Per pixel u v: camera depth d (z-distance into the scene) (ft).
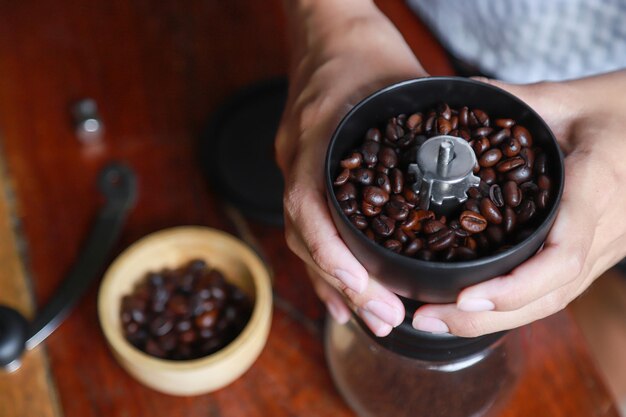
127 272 1.63
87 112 1.88
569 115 1.26
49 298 1.69
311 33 1.48
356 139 1.16
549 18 1.73
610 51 1.73
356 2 1.49
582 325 2.40
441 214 1.09
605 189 1.18
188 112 1.93
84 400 1.58
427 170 1.04
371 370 1.34
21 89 1.98
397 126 1.14
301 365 1.60
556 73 1.82
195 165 1.85
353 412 1.54
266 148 1.82
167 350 1.57
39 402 1.57
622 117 1.24
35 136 1.90
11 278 1.71
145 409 1.57
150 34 2.07
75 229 1.78
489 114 1.15
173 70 2.00
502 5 1.78
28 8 2.13
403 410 1.36
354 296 1.14
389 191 1.09
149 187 1.83
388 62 1.38
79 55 2.03
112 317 1.57
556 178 1.05
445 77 1.11
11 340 1.57
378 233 1.05
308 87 1.38
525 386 1.54
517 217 1.05
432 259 1.04
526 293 1.04
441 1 1.90
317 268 1.23
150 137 1.89
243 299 1.62
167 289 1.63
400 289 1.05
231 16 2.09
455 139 1.07
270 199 1.76
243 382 1.59
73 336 1.65
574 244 1.10
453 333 1.13
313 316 1.65
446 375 1.25
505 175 1.09
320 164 1.22
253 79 1.97
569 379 1.55
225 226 1.77
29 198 1.82
